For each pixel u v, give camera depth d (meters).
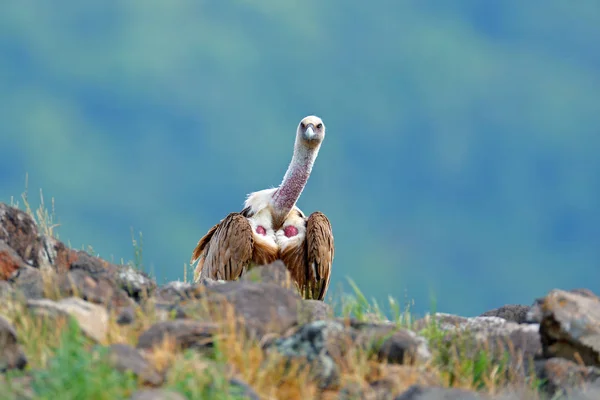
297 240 25.05
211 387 11.16
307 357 12.62
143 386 11.30
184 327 12.82
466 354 14.01
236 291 14.20
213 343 12.60
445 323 15.69
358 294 15.79
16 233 16.02
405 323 15.45
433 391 11.84
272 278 15.94
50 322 12.72
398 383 12.43
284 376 12.34
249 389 11.32
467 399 11.82
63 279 14.63
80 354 11.06
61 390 10.40
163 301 15.07
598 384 12.86
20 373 11.37
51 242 16.42
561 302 13.99
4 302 13.55
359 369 12.48
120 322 13.66
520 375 13.45
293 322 13.90
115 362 11.23
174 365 11.53
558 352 13.76
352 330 13.28
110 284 14.97
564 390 12.81
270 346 12.93
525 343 14.22
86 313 13.09
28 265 15.60
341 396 12.14
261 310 13.83
